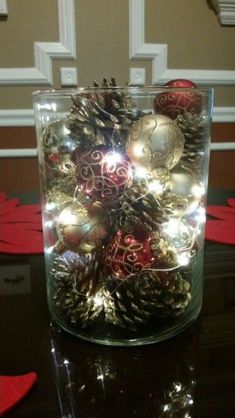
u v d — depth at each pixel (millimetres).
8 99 1849
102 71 1877
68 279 442
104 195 390
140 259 400
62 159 436
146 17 1854
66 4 1766
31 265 646
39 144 458
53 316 467
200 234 467
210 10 1910
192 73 1954
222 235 750
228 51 1982
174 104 419
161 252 407
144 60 1899
